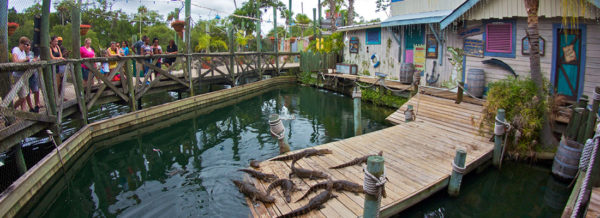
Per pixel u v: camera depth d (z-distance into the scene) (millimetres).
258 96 17859
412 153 7586
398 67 15711
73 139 8258
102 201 6410
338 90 18641
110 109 13492
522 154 7645
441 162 7027
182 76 15211
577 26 8742
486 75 11273
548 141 7664
